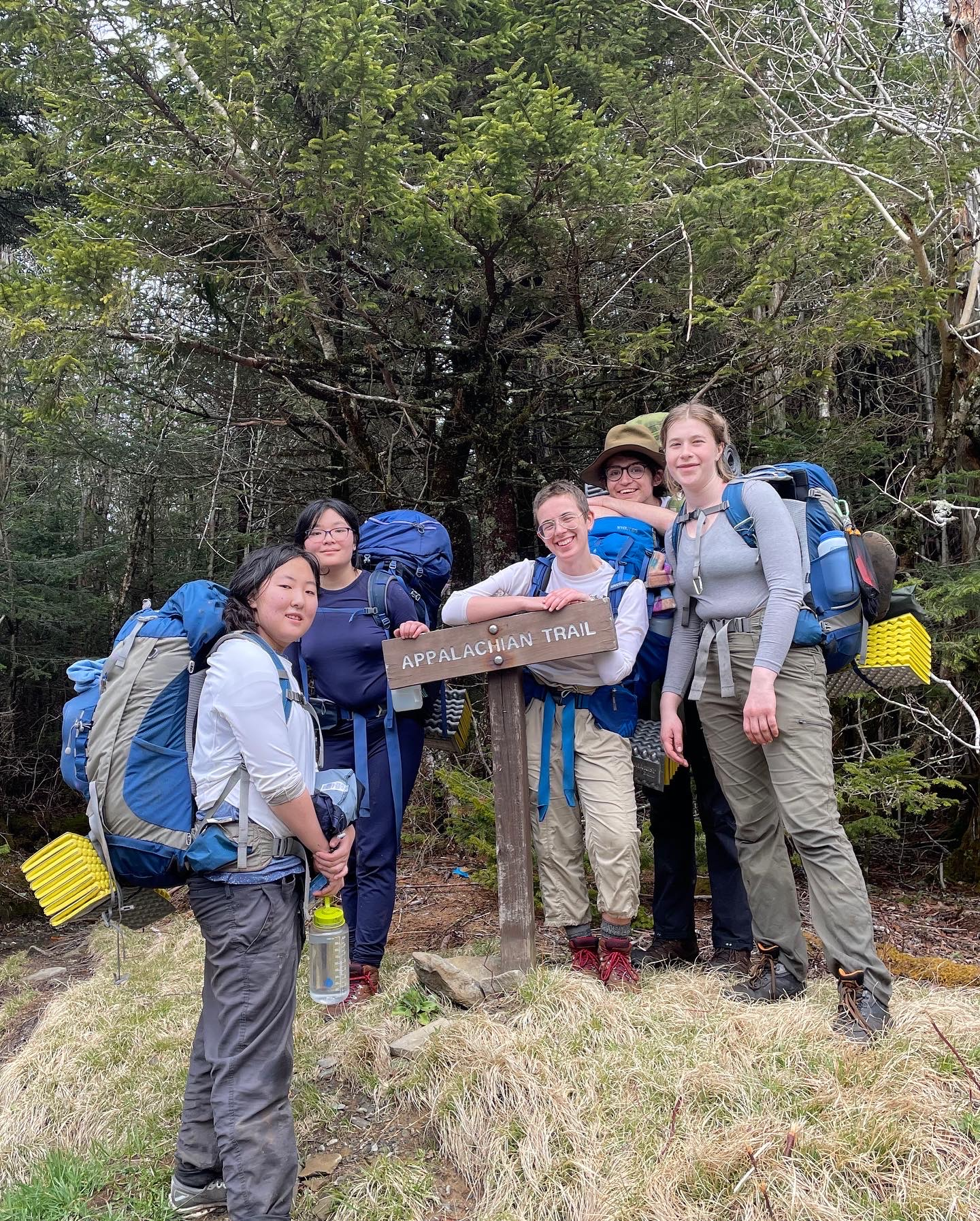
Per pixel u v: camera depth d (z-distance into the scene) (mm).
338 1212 2363
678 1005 2949
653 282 5688
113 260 4258
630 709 3170
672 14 5590
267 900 2223
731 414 6523
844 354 6867
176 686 2236
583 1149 2354
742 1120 2338
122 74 4406
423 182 5215
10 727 8961
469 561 7918
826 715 2834
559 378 6043
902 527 5570
